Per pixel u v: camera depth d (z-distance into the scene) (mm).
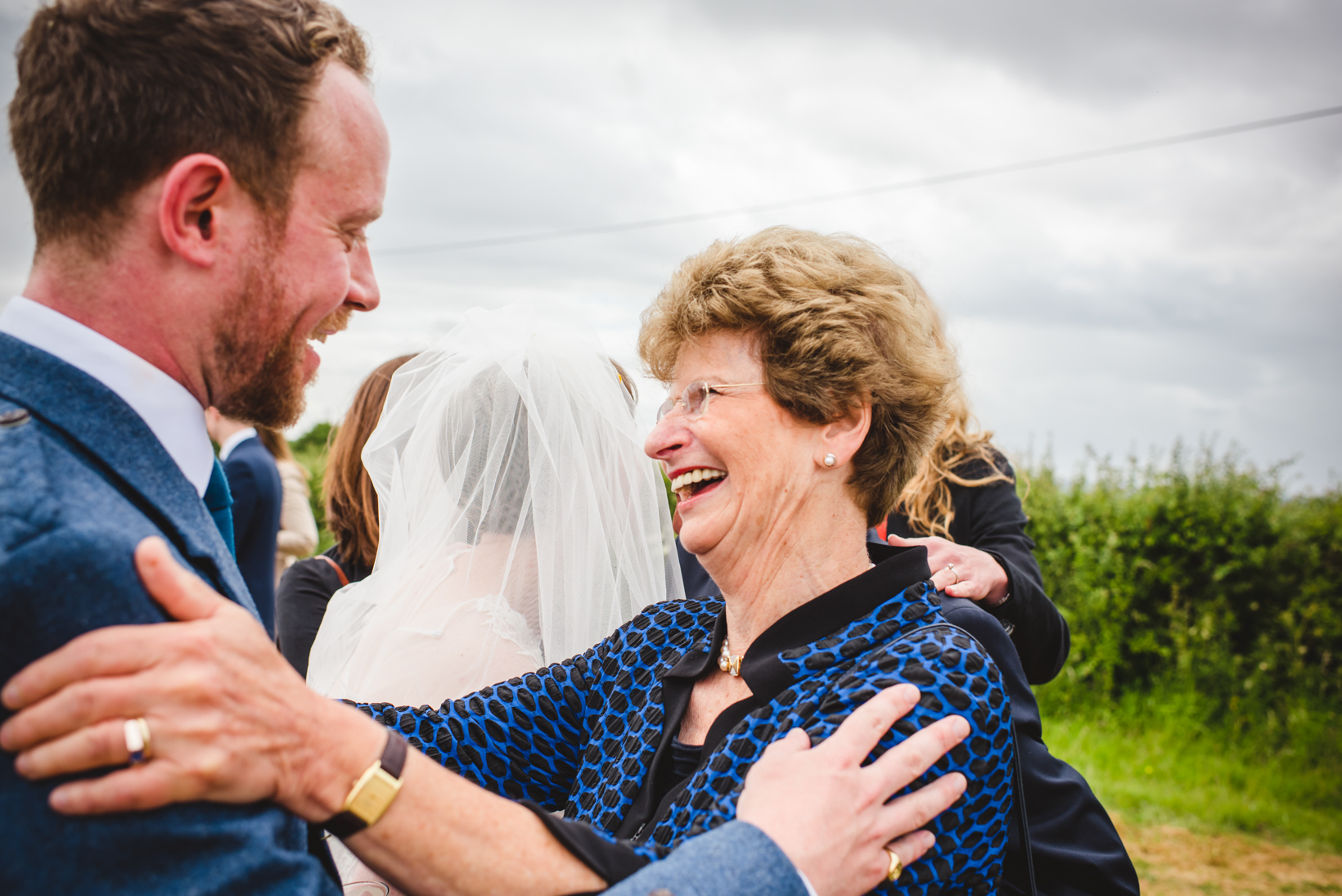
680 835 1216
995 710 1225
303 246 1115
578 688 1598
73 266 1036
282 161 1072
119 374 1043
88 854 819
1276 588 6820
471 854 1008
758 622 1396
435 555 1909
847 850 1040
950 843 1174
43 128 1002
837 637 1314
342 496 2668
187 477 1100
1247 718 6484
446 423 1961
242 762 877
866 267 1410
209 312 1070
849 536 1410
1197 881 4480
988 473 2582
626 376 2168
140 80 993
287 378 1165
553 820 1072
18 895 808
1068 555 7348
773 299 1323
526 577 1916
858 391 1336
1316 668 6613
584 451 1991
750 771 1122
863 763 1140
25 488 887
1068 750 6324
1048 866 1506
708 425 1365
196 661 857
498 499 1920
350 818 968
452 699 1711
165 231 1022
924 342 1417
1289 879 4520
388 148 1206
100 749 812
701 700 1420
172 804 848
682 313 1400
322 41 1096
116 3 994
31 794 816
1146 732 6500
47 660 821
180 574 901
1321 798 5613
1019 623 2139
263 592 2883
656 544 2205
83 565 848
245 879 878
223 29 1020
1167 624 7016
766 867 970
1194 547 6879
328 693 1942
